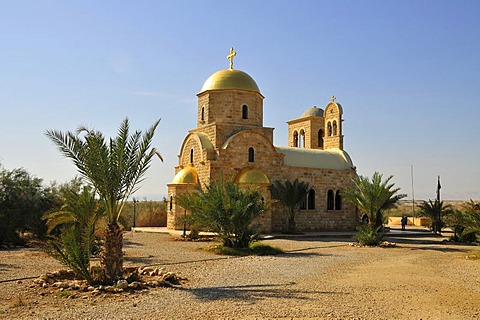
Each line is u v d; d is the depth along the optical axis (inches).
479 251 1081.4
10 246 1157.7
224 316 462.9
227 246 1074.7
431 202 1841.8
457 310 499.2
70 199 807.7
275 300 536.7
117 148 636.7
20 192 1202.6
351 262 897.5
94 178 622.2
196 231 1331.2
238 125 1632.6
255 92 1702.8
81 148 619.5
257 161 1622.8
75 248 610.2
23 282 625.3
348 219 1819.6
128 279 637.3
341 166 1851.6
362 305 515.5
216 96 1679.4
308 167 1754.4
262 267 813.9
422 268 819.4
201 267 805.2
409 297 561.0
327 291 592.7
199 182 1579.7
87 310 482.0
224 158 1547.7
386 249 1169.4
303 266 830.5
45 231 1190.9
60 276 668.7
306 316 466.3
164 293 569.9
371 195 1306.6
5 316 456.1
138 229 1678.2
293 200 1567.4
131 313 471.2
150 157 662.5
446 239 1514.5
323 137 2073.1
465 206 1422.2
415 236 1700.3
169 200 1631.4
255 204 1082.1
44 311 476.4
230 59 1795.0
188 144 1691.7
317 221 1745.8
